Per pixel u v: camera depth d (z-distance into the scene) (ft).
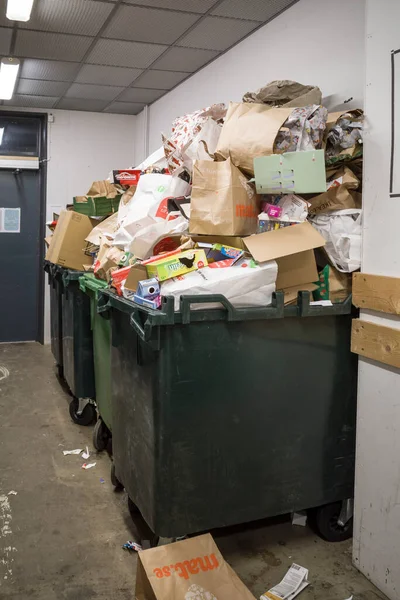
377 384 6.38
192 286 6.02
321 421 6.93
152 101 18.06
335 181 6.83
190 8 10.38
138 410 6.72
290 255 6.56
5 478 9.28
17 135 19.22
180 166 7.93
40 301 19.97
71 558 7.04
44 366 16.90
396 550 6.11
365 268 6.47
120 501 8.55
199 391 6.21
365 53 6.30
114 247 9.12
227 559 7.03
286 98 7.77
